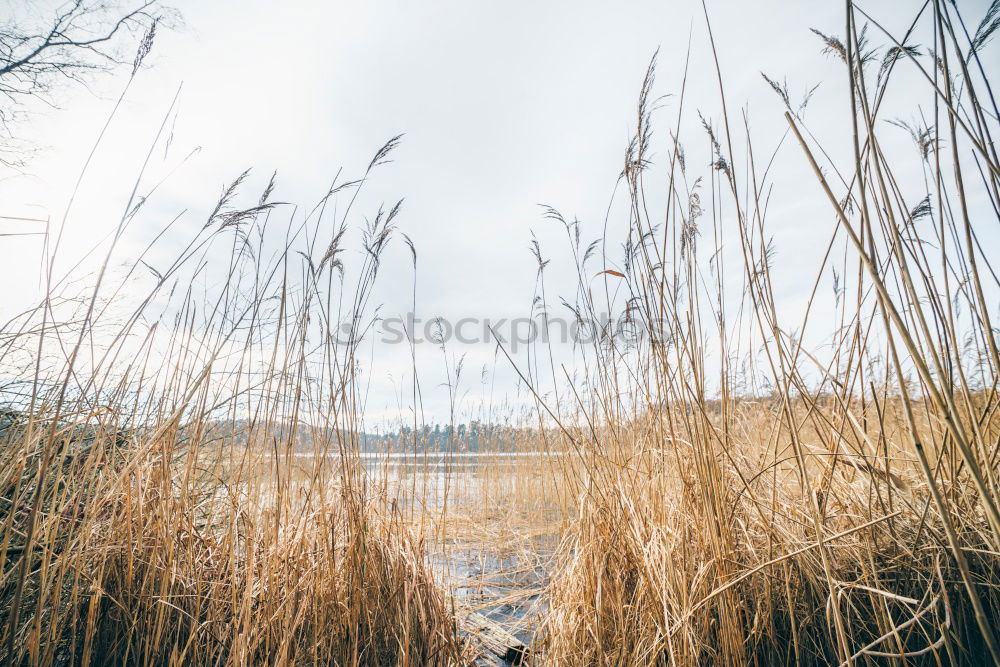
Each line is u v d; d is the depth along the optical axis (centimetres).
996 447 163
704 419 209
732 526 212
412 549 274
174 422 232
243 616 198
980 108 142
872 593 183
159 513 221
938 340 175
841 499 229
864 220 129
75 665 192
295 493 271
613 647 225
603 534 249
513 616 321
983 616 120
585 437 284
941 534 188
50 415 209
